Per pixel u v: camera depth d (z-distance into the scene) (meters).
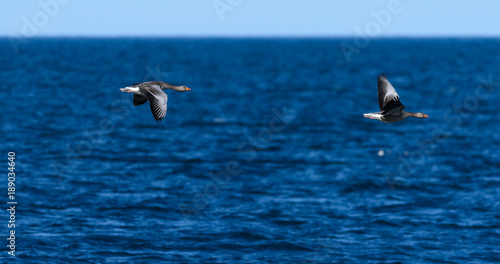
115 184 38.00
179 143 52.69
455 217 32.25
